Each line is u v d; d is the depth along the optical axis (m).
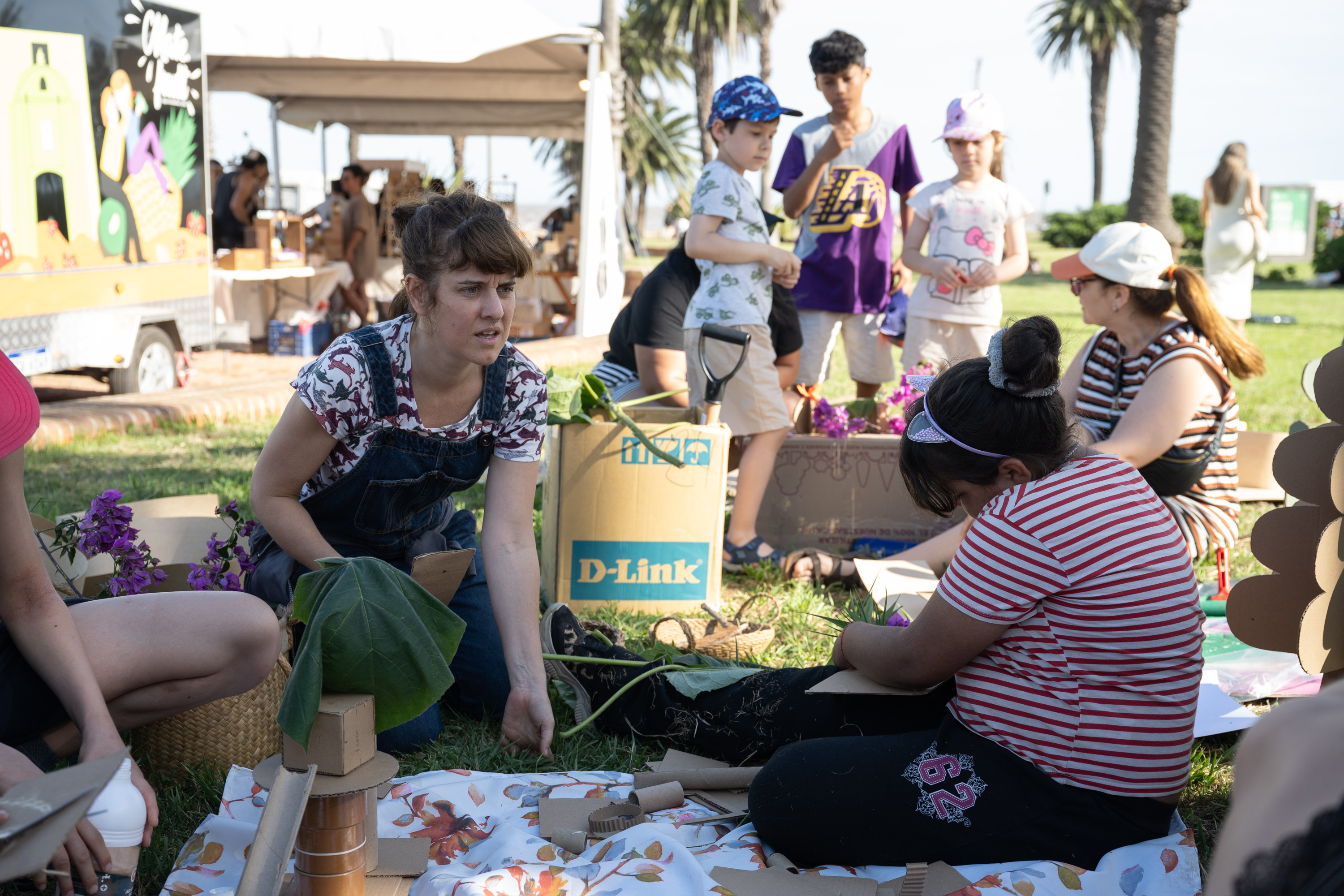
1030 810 1.95
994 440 1.97
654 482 3.49
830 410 4.53
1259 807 0.83
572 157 31.95
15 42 5.87
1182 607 1.90
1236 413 3.60
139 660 1.98
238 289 9.98
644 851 2.00
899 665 2.11
